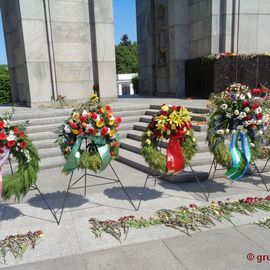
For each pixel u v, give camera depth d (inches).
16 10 442.3
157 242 140.7
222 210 168.6
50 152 292.0
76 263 127.2
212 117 193.0
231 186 210.1
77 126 165.3
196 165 242.5
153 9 657.6
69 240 144.9
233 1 491.5
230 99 185.9
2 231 155.6
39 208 183.5
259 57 480.4
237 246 135.8
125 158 279.6
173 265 123.7
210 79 488.7
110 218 166.1
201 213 166.7
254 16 501.4
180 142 183.0
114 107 388.8
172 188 209.3
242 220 158.9
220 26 501.4
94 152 175.8
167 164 175.5
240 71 481.7
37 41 436.5
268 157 244.4
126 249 135.9
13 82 532.4
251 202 176.9
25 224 162.7
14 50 494.0
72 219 166.7
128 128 359.3
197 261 125.8
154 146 180.9
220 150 187.6
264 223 154.6
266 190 201.5
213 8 493.7
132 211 174.2
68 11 452.1
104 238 145.6
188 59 576.1
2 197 163.9
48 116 361.7
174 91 596.1
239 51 506.0
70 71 467.8
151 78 695.1
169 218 161.0
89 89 484.7
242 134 188.5
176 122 171.6
